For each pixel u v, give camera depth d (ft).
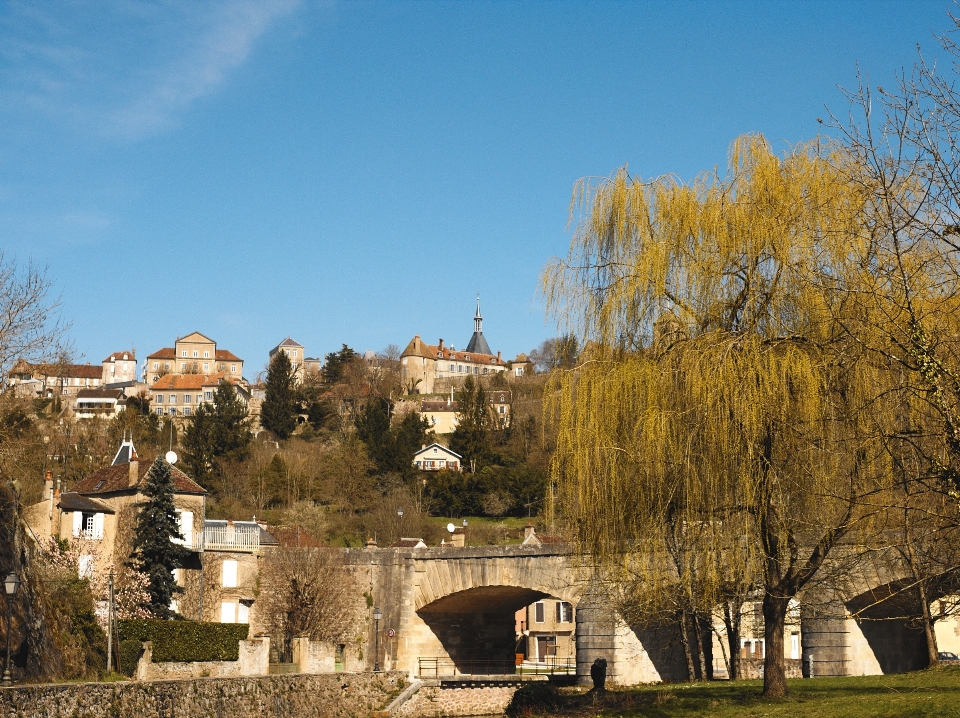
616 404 73.77
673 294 74.95
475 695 148.97
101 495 164.96
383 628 172.65
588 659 141.79
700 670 136.98
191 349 609.42
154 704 90.89
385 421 382.22
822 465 66.80
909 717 65.46
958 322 62.75
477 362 607.37
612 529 74.23
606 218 78.84
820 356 67.56
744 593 81.56
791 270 69.97
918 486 65.98
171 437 346.33
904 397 62.90
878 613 124.36
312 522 282.77
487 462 367.04
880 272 63.57
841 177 71.10
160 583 151.53
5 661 95.76
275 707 112.98
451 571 167.32
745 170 75.82
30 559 115.34
